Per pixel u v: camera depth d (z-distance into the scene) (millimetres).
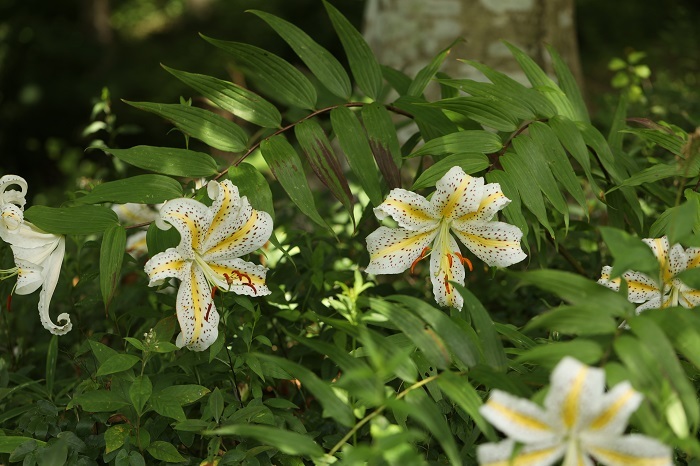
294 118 2789
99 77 8734
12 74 8875
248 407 1947
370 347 1633
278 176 2084
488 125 2176
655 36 8484
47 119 8633
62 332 2023
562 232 2457
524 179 2078
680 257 1842
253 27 9359
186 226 1898
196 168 2080
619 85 3324
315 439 2111
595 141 2234
